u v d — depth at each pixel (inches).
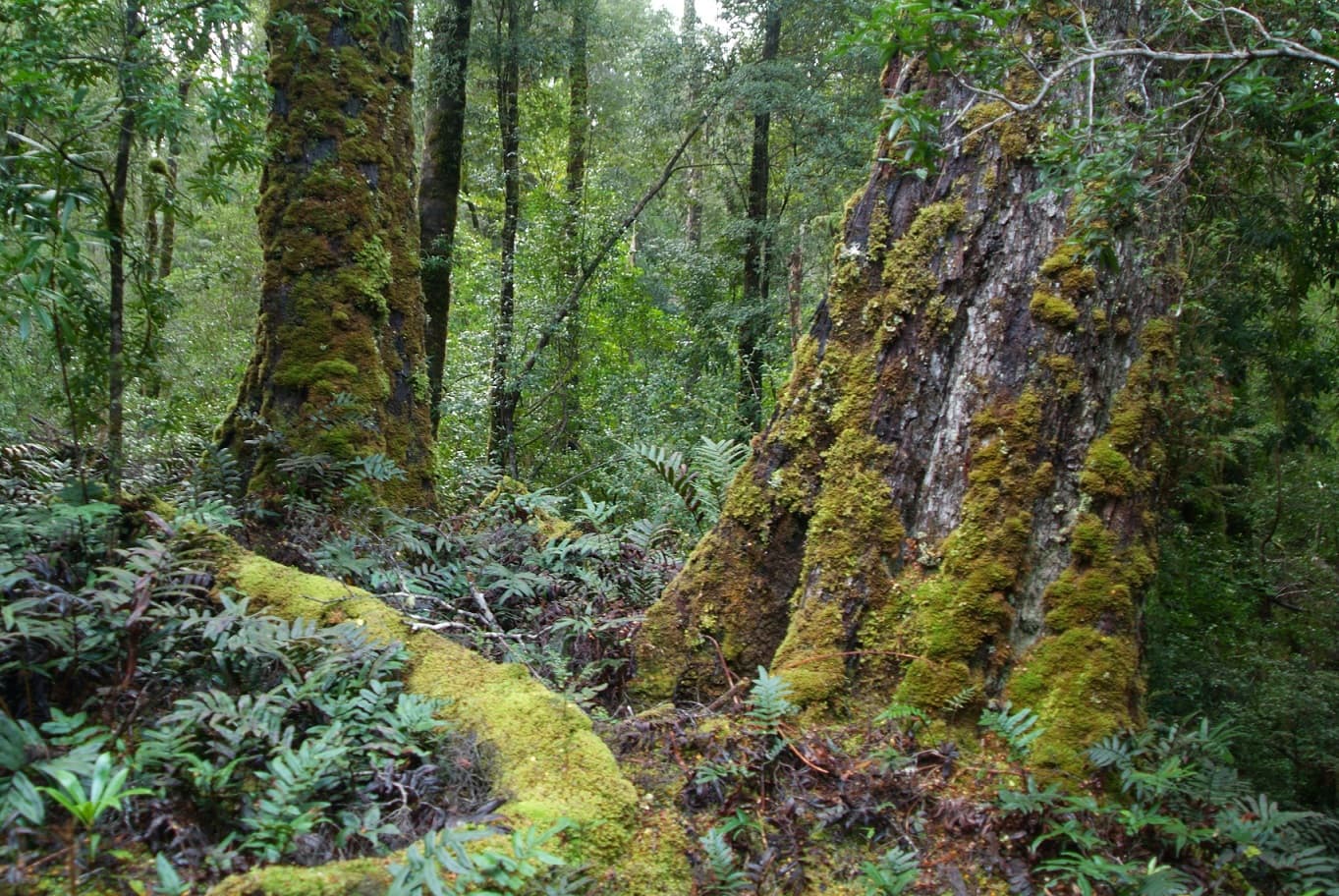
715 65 543.8
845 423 144.3
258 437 203.3
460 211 730.8
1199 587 227.0
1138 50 96.4
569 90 613.6
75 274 137.1
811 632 136.7
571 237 518.3
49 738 100.6
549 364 506.9
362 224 219.0
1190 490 232.7
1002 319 136.3
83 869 79.3
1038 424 132.3
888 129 106.8
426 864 74.7
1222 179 196.1
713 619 149.3
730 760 113.9
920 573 135.1
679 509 252.5
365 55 225.0
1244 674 204.2
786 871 99.8
